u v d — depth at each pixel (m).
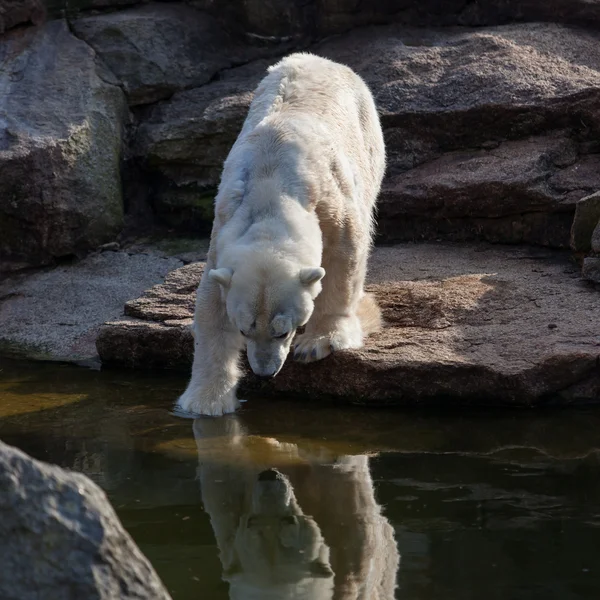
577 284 13.19
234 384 11.24
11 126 16.06
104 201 16.59
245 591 6.77
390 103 16.89
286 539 7.66
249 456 9.69
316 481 8.95
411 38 18.86
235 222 9.95
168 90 17.98
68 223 16.08
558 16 18.67
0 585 5.26
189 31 18.69
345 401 11.43
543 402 11.04
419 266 14.47
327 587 6.84
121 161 17.31
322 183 10.48
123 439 10.22
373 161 12.85
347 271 11.11
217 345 10.99
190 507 8.33
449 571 7.04
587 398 11.03
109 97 17.36
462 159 16.44
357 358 11.26
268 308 9.24
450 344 11.55
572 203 14.88
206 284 10.76
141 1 19.20
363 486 8.80
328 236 10.81
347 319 11.59
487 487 8.70
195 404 11.02
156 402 11.46
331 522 7.98
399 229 16.16
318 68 12.39
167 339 12.52
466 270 14.18
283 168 10.25
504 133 16.44
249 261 9.35
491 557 7.24
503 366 10.91
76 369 12.88
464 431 10.34
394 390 11.17
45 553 5.30
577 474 8.98
